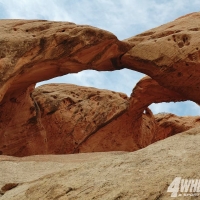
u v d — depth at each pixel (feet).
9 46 46.93
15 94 55.83
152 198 19.34
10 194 25.21
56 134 69.10
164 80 56.59
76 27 51.72
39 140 61.52
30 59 48.08
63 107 70.90
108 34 53.42
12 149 57.98
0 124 56.75
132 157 25.57
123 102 73.46
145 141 77.30
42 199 22.54
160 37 57.98
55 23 52.54
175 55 54.34
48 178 25.35
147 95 69.51
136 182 21.30
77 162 36.65
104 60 56.13
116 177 22.57
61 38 49.96
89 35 52.06
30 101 60.95
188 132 28.78
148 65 56.03
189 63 53.72
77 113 71.46
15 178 32.17
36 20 53.42
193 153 23.95
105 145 71.82
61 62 51.52
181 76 55.06
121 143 72.79
